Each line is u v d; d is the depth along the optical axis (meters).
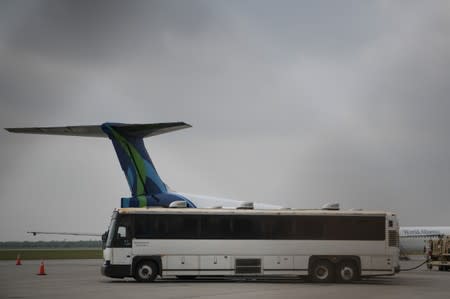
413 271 48.12
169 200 37.62
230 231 30.22
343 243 30.47
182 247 29.92
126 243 29.81
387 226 30.73
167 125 33.47
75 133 34.44
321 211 30.83
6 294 22.08
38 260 73.75
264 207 43.66
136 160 36.09
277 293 22.95
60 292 23.06
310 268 30.41
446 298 21.00
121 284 28.27
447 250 47.50
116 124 34.41
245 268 30.09
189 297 20.92
